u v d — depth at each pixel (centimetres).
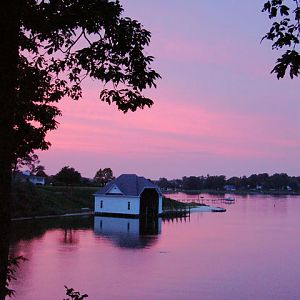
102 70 723
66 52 772
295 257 3459
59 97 879
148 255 3462
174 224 6300
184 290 2381
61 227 5478
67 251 3562
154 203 7781
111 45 703
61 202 8206
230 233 5147
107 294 2267
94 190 9938
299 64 592
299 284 2553
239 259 3344
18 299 2097
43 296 2173
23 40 725
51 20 665
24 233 4716
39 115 868
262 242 4334
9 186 523
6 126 518
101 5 659
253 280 2644
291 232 5300
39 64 800
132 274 2752
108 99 750
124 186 7656
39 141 852
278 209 10944
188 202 12469
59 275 2656
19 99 790
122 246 3925
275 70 604
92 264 3027
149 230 5356
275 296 2291
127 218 7275
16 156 823
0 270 518
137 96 748
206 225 6191
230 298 2236
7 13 514
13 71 529
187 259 3316
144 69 718
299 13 602
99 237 4544
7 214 520
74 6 659
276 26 611
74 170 11406
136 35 698
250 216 8200
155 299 2197
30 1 633
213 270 2923
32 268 2817
